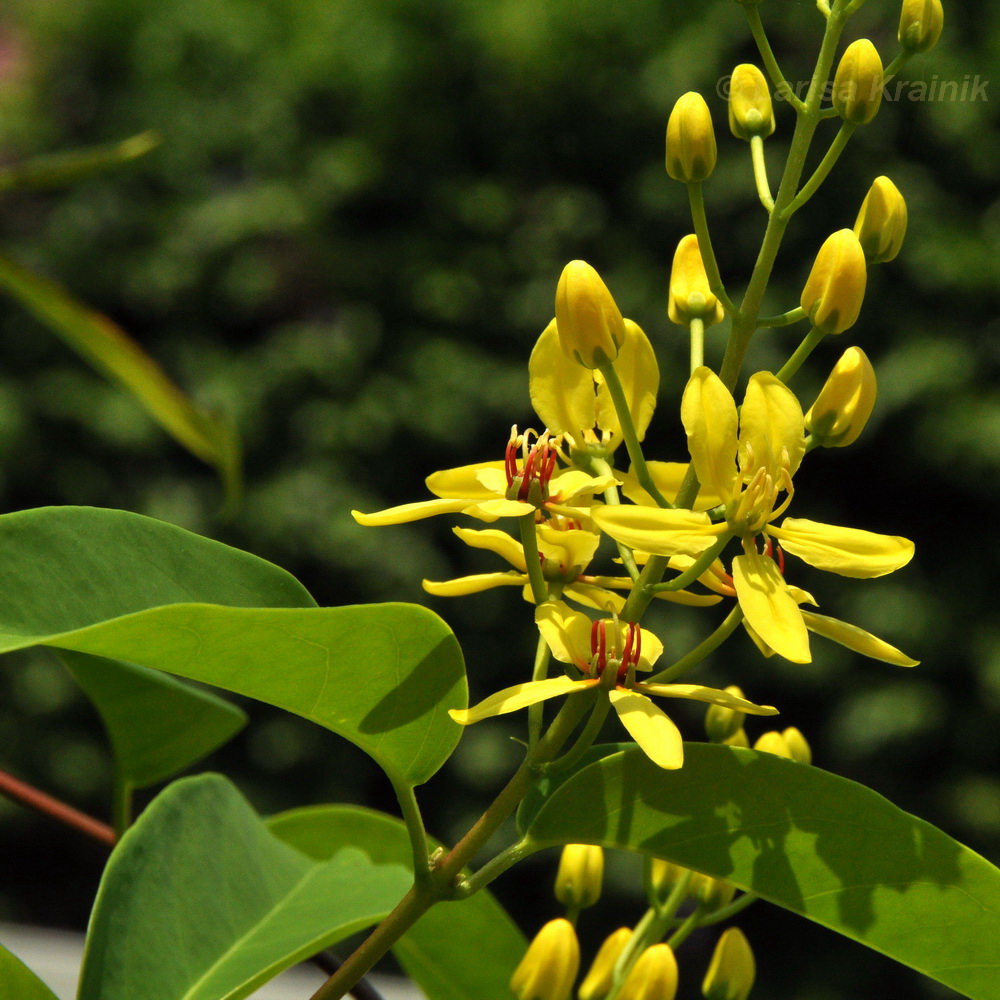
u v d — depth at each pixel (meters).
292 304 10.09
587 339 0.99
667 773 0.97
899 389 8.14
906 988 8.14
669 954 1.23
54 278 10.12
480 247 9.61
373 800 9.41
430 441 9.45
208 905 1.20
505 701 0.91
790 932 8.48
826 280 0.99
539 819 0.96
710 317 1.15
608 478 1.05
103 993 1.05
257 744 9.36
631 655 0.95
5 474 9.59
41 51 10.81
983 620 8.29
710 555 0.94
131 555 0.99
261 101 10.38
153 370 1.46
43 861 10.10
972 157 8.26
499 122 9.78
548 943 1.25
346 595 9.48
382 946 0.92
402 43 9.78
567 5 9.17
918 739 8.22
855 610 8.28
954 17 8.26
